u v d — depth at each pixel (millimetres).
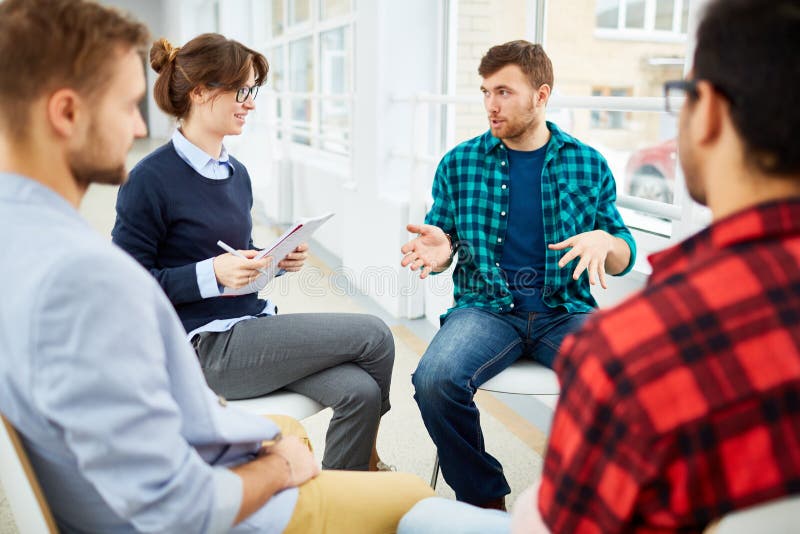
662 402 544
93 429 725
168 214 1575
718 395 528
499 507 1749
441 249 1905
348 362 1649
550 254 1897
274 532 966
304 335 1576
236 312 1644
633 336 571
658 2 2314
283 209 5715
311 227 1584
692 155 619
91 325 718
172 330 857
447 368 1673
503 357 1784
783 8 538
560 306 1896
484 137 1997
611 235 1844
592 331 607
